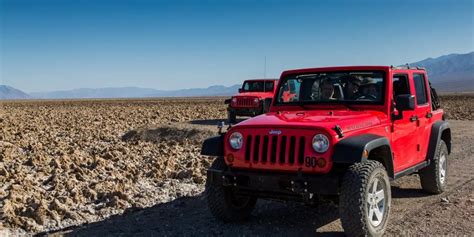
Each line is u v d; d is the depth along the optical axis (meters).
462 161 10.81
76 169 9.80
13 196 7.44
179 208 7.08
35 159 11.23
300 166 5.28
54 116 34.44
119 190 7.81
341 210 5.16
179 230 5.99
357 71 6.56
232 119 21.20
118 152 12.93
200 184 8.73
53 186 8.59
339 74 6.67
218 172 5.85
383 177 5.46
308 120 5.65
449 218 6.25
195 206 7.18
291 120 5.71
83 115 35.78
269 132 5.50
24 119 30.12
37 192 8.02
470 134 16.22
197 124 19.00
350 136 5.40
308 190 5.24
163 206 7.22
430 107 7.76
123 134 19.25
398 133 6.44
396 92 6.91
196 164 10.48
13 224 6.26
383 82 6.35
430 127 7.67
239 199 6.32
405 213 6.59
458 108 40.91
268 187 5.47
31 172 10.09
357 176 5.15
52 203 6.93
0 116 34.38
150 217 6.62
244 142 5.68
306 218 6.47
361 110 6.33
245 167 5.66
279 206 7.13
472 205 6.88
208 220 6.41
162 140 16.67
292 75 7.06
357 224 5.11
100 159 10.84
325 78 6.76
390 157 5.85
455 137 15.41
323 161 5.18
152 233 5.89
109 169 10.30
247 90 22.48
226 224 6.23
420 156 7.28
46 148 14.35
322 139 5.20
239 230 5.96
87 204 7.46
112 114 37.16
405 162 6.73
